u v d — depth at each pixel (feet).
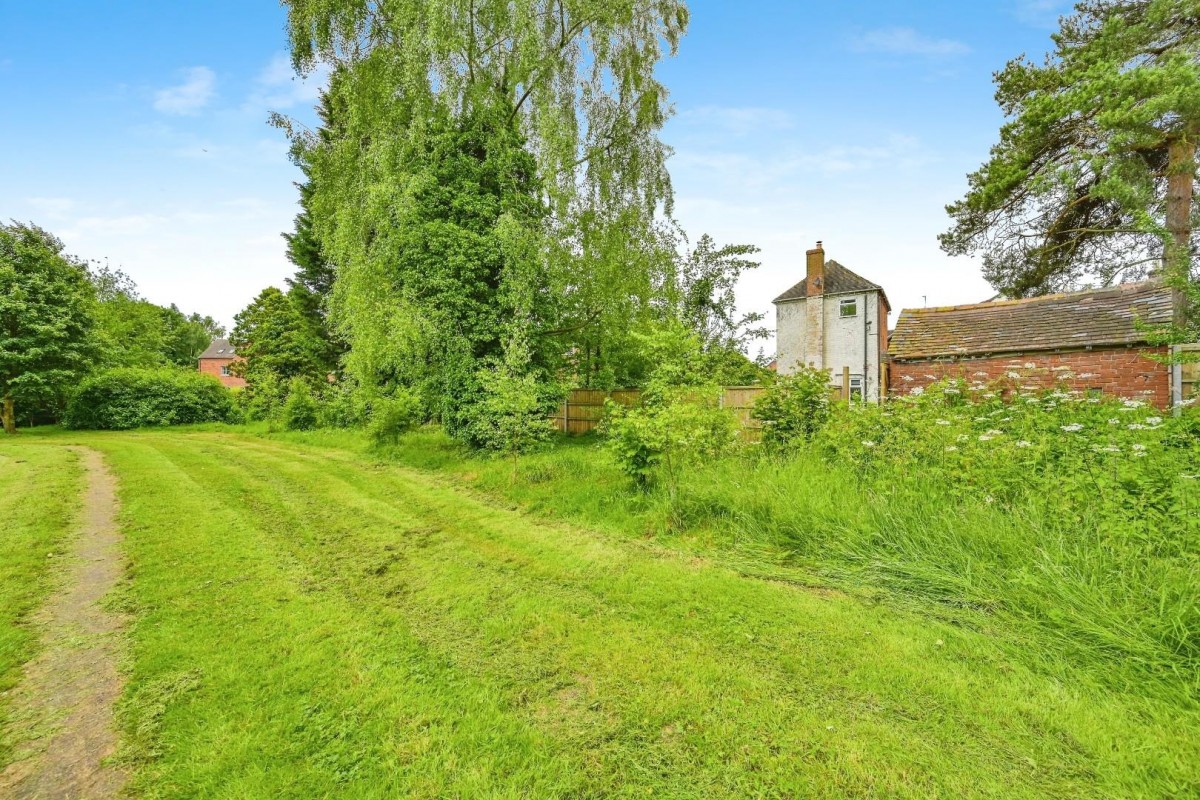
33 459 32.78
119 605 11.55
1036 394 25.17
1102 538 11.07
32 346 56.34
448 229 29.60
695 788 6.28
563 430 41.24
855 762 6.60
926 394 21.45
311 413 54.85
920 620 10.25
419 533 17.54
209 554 15.06
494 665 9.16
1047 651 8.82
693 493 17.60
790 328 63.41
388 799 6.09
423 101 29.37
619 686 8.47
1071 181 26.76
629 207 38.40
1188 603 8.34
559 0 33.83
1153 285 32.01
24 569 13.62
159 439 49.19
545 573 13.73
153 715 7.66
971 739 6.95
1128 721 7.08
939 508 13.65
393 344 29.94
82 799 6.08
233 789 6.21
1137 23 26.66
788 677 8.59
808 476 17.01
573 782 6.39
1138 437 16.24
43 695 8.18
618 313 36.68
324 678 8.68
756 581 12.56
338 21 28.91
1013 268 41.68
